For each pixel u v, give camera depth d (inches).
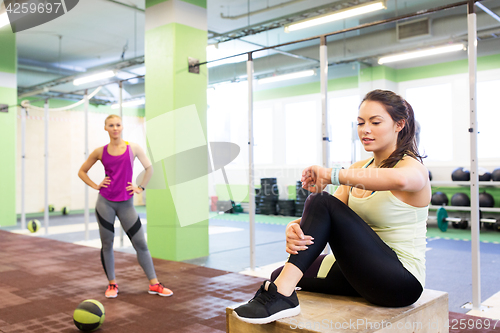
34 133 412.5
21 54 366.0
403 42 251.9
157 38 183.6
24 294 120.5
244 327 52.9
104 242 116.1
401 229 54.8
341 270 55.1
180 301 112.0
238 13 275.0
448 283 130.6
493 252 186.9
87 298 115.9
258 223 309.7
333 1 252.7
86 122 219.6
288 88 399.5
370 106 55.2
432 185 279.6
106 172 113.9
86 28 298.5
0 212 302.0
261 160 417.7
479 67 288.0
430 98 313.9
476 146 104.2
